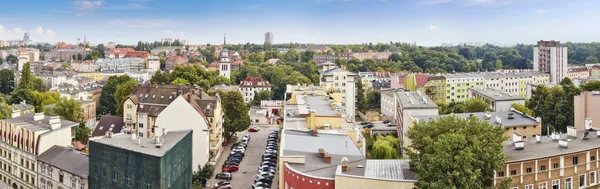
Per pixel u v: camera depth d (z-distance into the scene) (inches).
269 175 5767.7
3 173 6003.9
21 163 5669.3
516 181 3794.3
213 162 6673.2
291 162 4116.6
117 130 7460.6
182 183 5029.5
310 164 4099.4
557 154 3937.0
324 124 5295.3
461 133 3631.9
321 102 6560.0
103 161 4662.9
